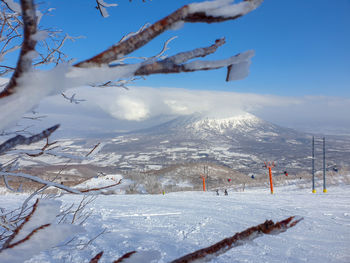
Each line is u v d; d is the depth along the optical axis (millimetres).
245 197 19641
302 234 8555
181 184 61562
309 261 6344
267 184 41281
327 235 8539
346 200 16703
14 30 1402
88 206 11750
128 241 6848
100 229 7711
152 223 10109
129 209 12938
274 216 11758
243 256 6363
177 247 6930
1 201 9359
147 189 37500
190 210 13391
